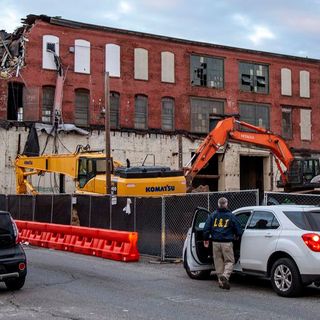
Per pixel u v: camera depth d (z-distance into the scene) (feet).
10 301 33.58
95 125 134.31
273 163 155.43
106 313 29.99
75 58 134.51
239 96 156.97
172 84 146.92
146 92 143.13
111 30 139.13
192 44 150.51
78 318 28.71
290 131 165.48
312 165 95.96
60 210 77.05
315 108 170.40
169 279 42.98
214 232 38.24
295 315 29.58
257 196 50.65
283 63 165.78
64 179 122.11
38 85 130.00
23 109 128.88
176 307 31.76
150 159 140.15
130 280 42.37
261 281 41.83
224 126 95.50
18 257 36.58
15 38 134.92
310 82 170.40
